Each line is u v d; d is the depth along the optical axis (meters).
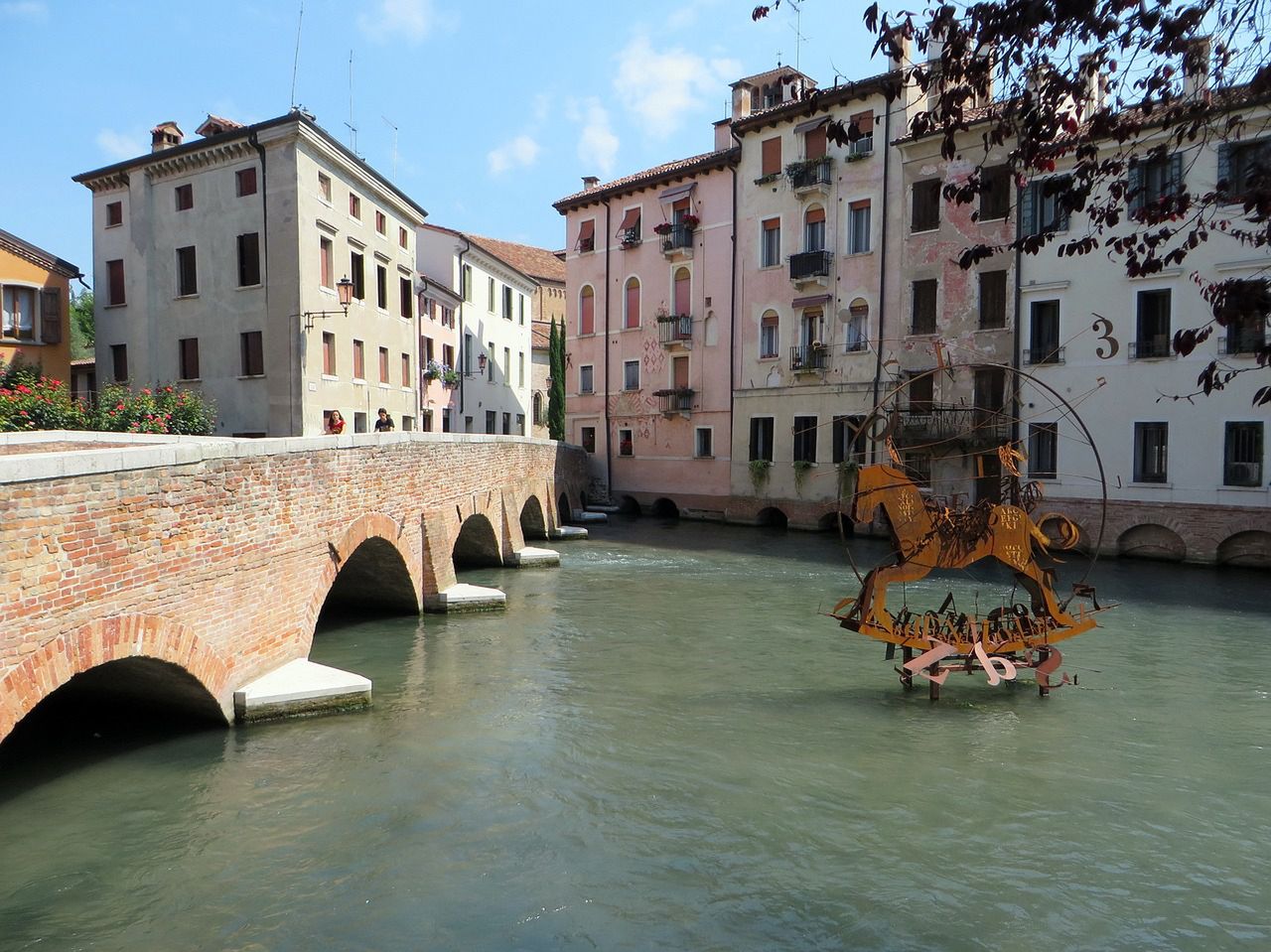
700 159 45.03
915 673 14.32
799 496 39.59
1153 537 29.00
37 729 12.10
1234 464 27.42
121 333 33.88
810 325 39.78
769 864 8.91
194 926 7.58
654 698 14.23
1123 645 18.06
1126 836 9.62
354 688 12.69
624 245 47.56
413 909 7.93
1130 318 28.97
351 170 33.53
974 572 28.56
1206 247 27.27
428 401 43.28
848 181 37.69
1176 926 7.92
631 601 22.55
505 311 56.44
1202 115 5.36
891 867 8.88
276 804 9.94
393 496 17.70
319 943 7.39
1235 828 9.84
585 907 8.05
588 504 49.00
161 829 9.30
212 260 31.86
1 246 31.17
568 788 10.60
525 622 19.72
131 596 9.27
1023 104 5.94
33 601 7.80
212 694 11.27
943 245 34.12
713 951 7.43
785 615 20.83
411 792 10.35
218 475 11.15
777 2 6.27
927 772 11.27
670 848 9.19
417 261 47.75
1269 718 13.51
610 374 48.91
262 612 12.44
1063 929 7.85
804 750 11.98
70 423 24.00
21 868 8.46
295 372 30.58
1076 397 30.25
